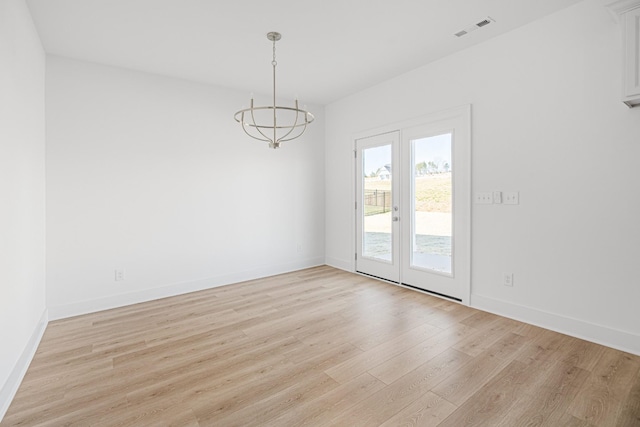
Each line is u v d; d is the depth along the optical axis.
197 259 4.05
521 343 2.50
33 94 2.60
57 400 1.88
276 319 3.07
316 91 4.51
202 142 4.07
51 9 2.46
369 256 4.58
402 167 3.99
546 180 2.74
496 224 3.09
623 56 2.16
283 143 4.80
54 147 3.15
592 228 2.50
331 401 1.84
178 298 3.74
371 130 4.39
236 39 2.99
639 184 2.29
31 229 2.50
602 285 2.46
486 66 3.10
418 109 3.75
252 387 1.98
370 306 3.38
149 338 2.69
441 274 3.61
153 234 3.73
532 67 2.79
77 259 3.27
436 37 3.02
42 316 2.87
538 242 2.80
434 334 2.69
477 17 2.69
